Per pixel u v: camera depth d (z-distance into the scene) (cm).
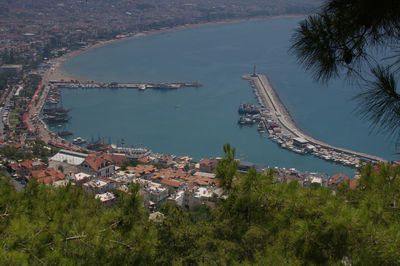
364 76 841
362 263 1004
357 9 809
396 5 773
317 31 848
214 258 2331
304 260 1110
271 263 1315
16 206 1609
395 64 796
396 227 1004
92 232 1523
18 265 1234
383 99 809
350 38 836
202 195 8162
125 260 1562
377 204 1134
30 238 1394
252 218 1349
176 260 2400
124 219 1661
